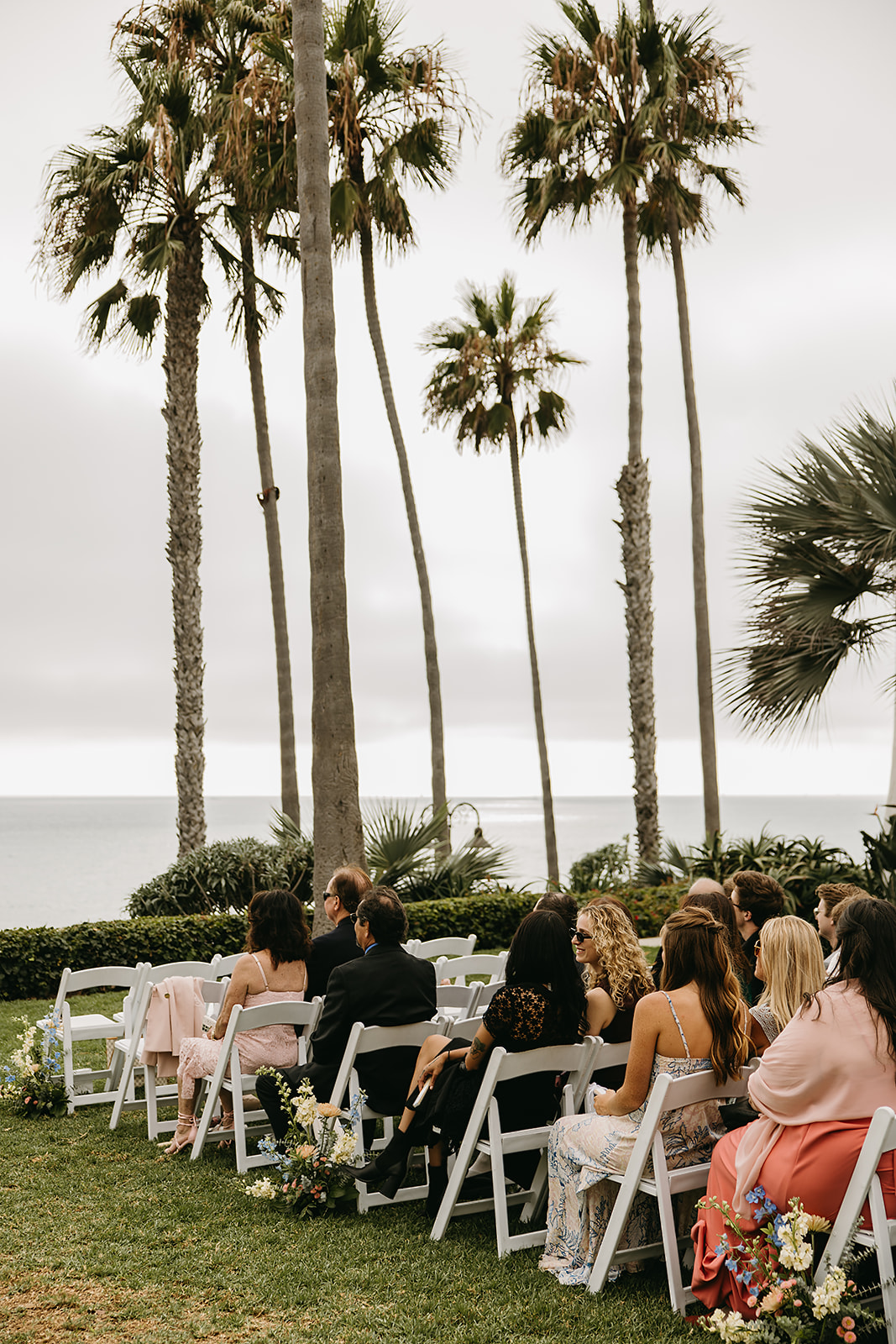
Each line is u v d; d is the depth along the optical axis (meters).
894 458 8.81
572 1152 3.90
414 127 14.59
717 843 14.36
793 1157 3.28
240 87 12.43
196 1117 5.59
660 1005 3.79
